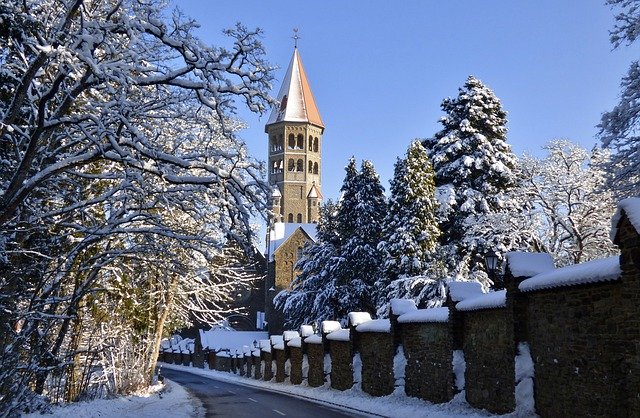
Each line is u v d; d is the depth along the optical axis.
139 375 25.97
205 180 11.45
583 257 33.47
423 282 33.25
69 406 16.22
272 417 19.34
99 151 10.76
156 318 30.91
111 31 10.95
